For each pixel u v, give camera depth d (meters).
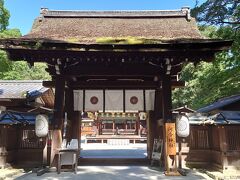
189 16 12.86
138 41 9.54
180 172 9.49
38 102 15.52
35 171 9.87
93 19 13.35
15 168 11.20
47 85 11.31
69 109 12.82
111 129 36.44
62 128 10.50
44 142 10.60
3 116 10.78
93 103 13.26
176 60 10.13
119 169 10.51
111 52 9.64
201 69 22.78
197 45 9.40
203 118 11.24
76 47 9.51
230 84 14.63
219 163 10.48
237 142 10.26
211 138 11.56
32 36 10.62
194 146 11.69
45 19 13.18
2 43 9.28
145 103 13.23
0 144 10.51
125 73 10.53
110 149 21.39
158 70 10.56
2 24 19.78
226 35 13.90
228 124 10.19
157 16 13.38
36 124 9.92
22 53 9.68
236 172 9.90
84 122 37.19
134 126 36.41
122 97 13.31
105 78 12.43
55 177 8.78
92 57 9.94
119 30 11.80
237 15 13.75
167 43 9.38
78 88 13.20
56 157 10.02
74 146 10.05
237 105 12.98
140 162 12.53
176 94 28.77
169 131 9.91
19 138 11.81
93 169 10.51
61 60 10.27
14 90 15.69
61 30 11.71
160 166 10.75
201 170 10.93
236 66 13.84
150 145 12.84
